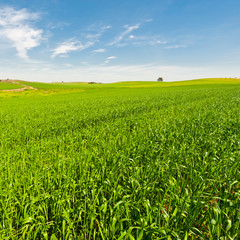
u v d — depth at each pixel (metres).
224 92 33.84
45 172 3.91
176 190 3.22
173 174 3.98
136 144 5.56
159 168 3.77
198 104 16.45
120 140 6.46
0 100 46.53
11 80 129.00
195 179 3.56
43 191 3.40
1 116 14.95
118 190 3.09
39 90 83.31
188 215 2.61
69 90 83.75
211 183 3.15
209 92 36.34
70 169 4.08
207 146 5.62
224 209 2.62
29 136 8.42
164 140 6.04
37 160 4.80
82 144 6.22
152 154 4.82
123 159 4.37
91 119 12.24
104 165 4.01
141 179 3.54
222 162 4.14
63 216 2.55
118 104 21.80
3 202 2.95
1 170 4.16
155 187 3.61
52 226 2.74
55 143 6.63
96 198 2.88
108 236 2.51
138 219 2.62
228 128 7.14
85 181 3.57
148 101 23.83
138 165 4.42
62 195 3.10
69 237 2.45
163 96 31.45
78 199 3.24
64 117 13.02
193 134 6.77
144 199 2.97
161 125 8.12
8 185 3.38
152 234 2.36
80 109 18.05
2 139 7.45
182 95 31.81
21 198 3.13
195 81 115.69
